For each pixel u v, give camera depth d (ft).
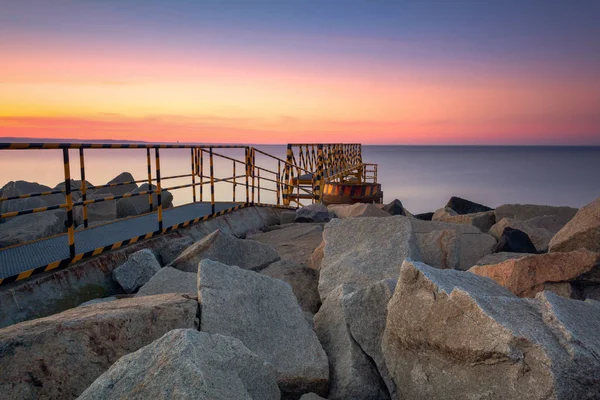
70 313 10.02
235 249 18.95
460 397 8.02
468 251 23.21
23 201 34.60
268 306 11.12
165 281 14.61
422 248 18.31
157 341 7.21
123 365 7.02
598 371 7.19
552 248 18.35
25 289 14.20
